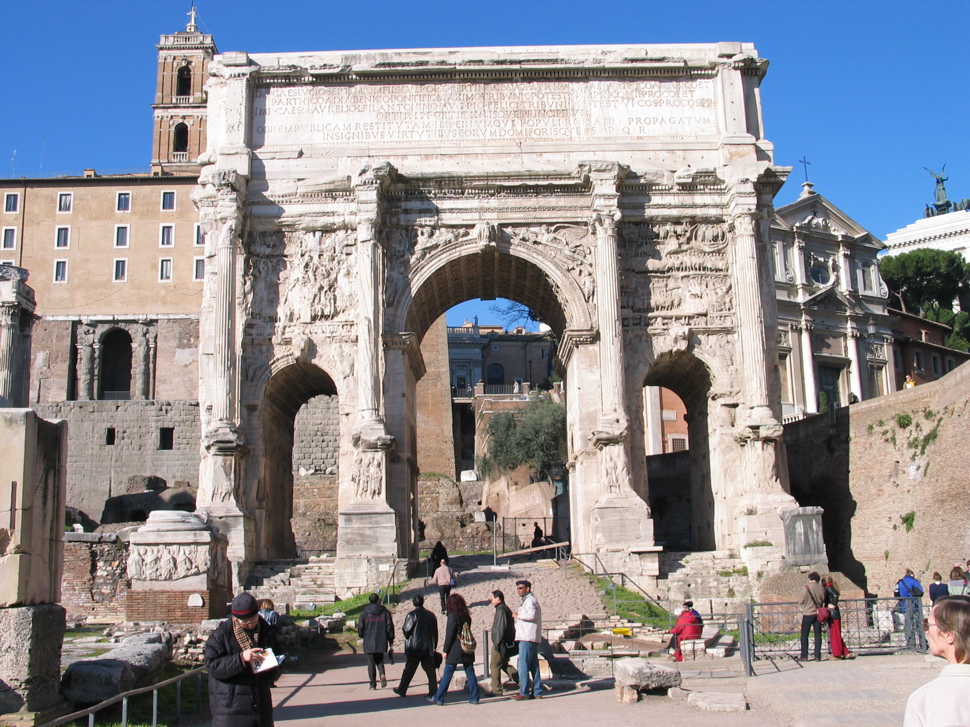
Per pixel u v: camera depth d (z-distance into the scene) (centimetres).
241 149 4069
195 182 8012
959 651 723
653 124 4197
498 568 3847
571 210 4097
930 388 3772
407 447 3953
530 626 1952
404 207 4103
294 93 4222
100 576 3447
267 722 1161
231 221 3966
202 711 1770
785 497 3741
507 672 2105
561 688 2052
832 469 4297
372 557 3647
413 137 4184
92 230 7925
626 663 1875
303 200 4097
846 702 1706
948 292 10188
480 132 4184
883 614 2706
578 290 4034
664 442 6794
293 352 3984
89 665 1539
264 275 4081
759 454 3809
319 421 7344
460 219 4091
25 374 4616
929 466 3675
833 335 6944
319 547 6253
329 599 3512
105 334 7762
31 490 1421
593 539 3709
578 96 4219
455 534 6366
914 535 3678
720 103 4188
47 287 7812
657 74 4231
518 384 11206
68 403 7244
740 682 2009
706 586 3581
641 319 4041
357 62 4200
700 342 4041
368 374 3856
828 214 7212
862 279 7306
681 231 4116
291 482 4603
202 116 10275
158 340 7731
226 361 3884
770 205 4122
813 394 6644
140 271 7869
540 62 4200
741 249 4003
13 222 7900
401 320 4012
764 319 4016
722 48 4225
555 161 4144
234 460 3825
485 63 4194
